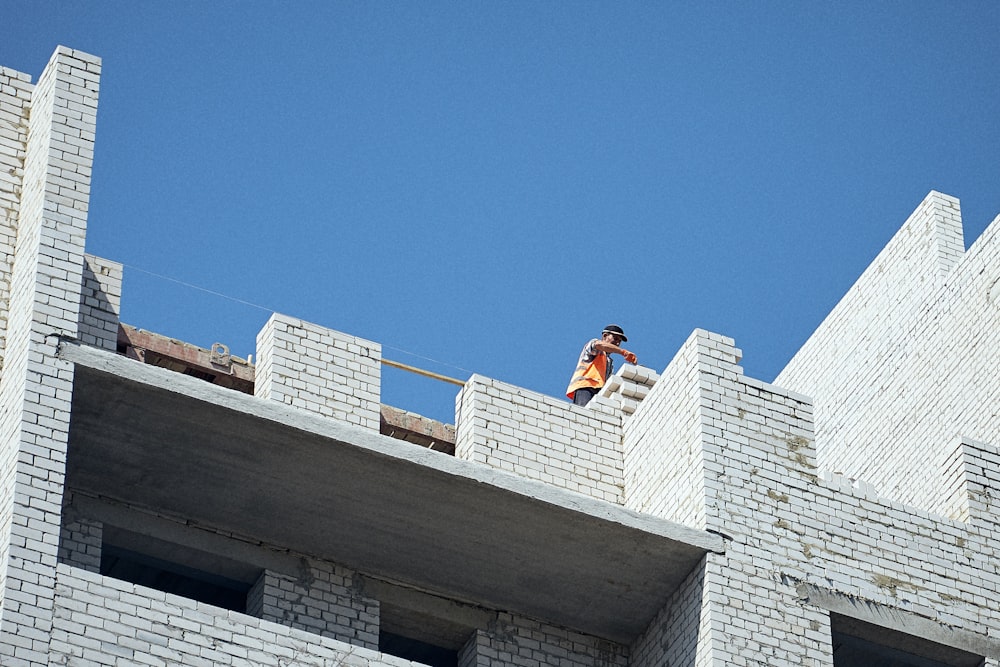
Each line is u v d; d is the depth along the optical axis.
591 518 36.03
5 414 33.72
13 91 37.78
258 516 36.06
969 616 38.16
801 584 37.00
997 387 47.09
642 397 40.81
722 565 36.56
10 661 31.16
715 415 38.16
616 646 38.19
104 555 36.12
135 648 32.38
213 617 33.34
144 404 34.16
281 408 34.50
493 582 37.28
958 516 39.81
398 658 34.38
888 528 38.47
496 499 35.72
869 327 52.53
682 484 37.97
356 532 36.31
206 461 35.12
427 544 36.53
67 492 35.31
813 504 38.03
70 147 36.06
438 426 39.25
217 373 37.88
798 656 36.19
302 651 33.78
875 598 37.53
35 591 31.86
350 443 34.72
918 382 49.91
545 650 37.62
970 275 48.97
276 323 37.88
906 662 38.41
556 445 39.53
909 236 51.97
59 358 33.72
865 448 51.16
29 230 35.69
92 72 37.03
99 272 36.94
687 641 36.44
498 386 39.50
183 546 35.78
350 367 38.25
